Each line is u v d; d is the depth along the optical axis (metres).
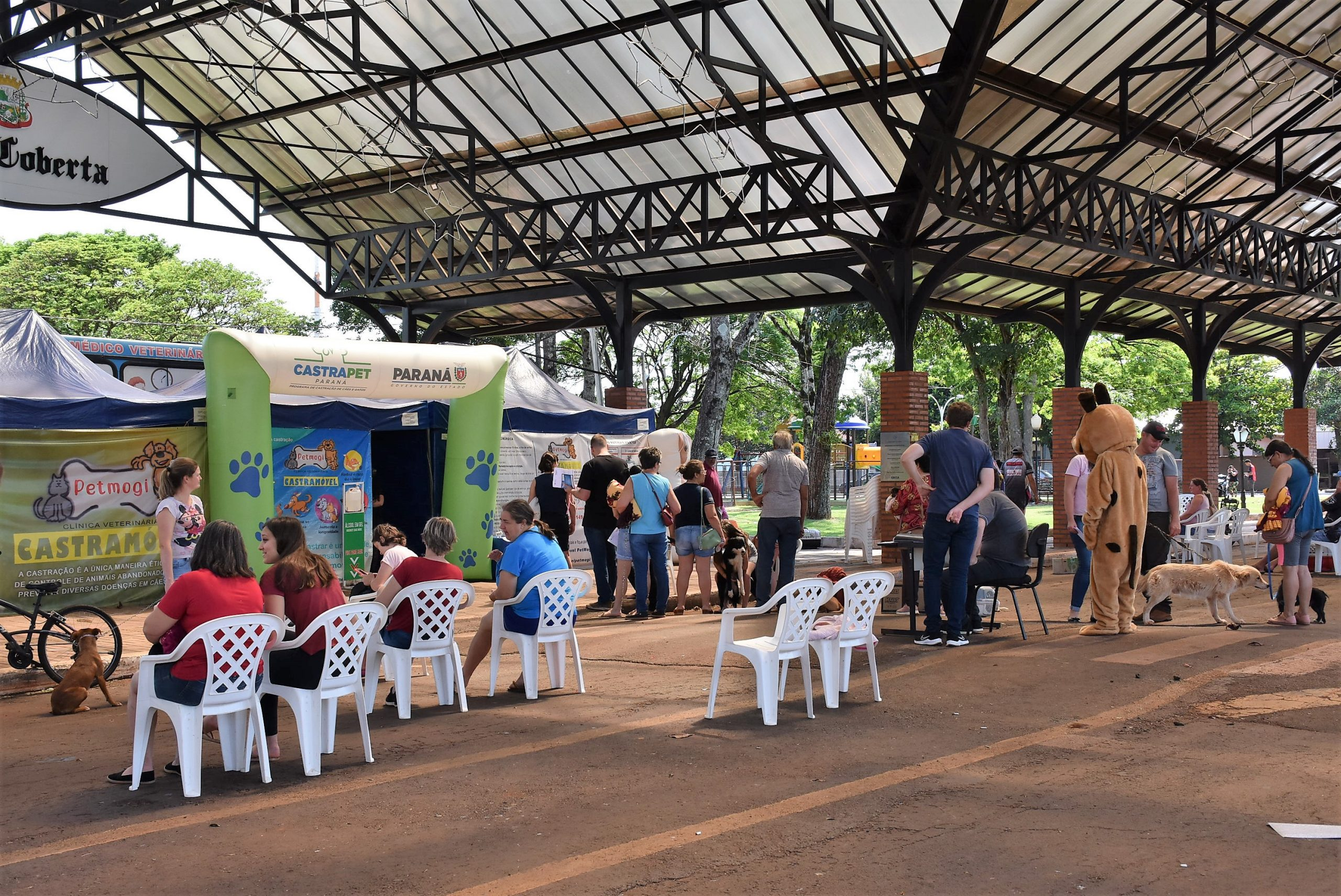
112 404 11.99
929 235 16.84
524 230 18.50
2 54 14.56
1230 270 19.30
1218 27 13.66
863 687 7.29
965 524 8.52
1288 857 3.94
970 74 12.80
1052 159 14.74
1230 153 17.22
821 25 13.21
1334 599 11.77
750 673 8.02
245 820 4.72
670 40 14.44
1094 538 9.12
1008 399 30.52
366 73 15.36
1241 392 48.03
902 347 16.55
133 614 11.62
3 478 11.27
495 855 4.21
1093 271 20.25
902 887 3.77
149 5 12.93
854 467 36.09
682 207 16.89
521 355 17.61
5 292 34.56
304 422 13.87
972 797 4.81
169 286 36.09
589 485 12.20
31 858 4.25
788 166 15.60
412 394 13.70
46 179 18.59
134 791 5.22
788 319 31.56
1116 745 5.66
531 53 15.56
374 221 21.28
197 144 19.94
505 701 7.23
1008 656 8.13
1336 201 20.09
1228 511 16.62
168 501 8.14
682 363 35.03
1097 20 13.01
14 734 6.61
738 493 41.84
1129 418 9.14
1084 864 3.94
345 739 6.23
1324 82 15.90
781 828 4.45
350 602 6.21
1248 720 6.09
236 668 5.21
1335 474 52.25
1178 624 9.82
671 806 4.80
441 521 6.92
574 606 7.46
